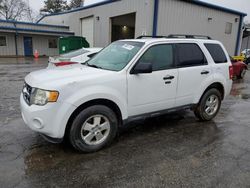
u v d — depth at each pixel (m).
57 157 3.48
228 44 20.47
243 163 3.39
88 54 9.05
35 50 27.48
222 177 3.03
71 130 3.45
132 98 3.92
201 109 5.07
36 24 27.00
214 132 4.61
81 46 17.59
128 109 3.93
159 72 4.18
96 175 3.04
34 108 3.27
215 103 5.31
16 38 26.66
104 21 19.59
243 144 4.06
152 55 4.16
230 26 20.08
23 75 11.60
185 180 2.96
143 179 2.97
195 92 4.81
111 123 3.78
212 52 5.13
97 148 3.69
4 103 6.27
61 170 3.14
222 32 19.55
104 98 3.58
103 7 19.45
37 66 16.30
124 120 3.92
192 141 4.16
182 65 4.54
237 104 7.00
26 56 27.20
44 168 3.18
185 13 16.34
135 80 3.89
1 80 9.95
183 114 5.78
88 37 22.72
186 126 4.94
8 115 5.27
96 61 4.48
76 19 24.52
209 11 17.94
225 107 6.61
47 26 27.39
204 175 3.07
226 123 5.17
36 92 3.31
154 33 14.88
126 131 4.59
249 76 14.18
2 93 7.45
